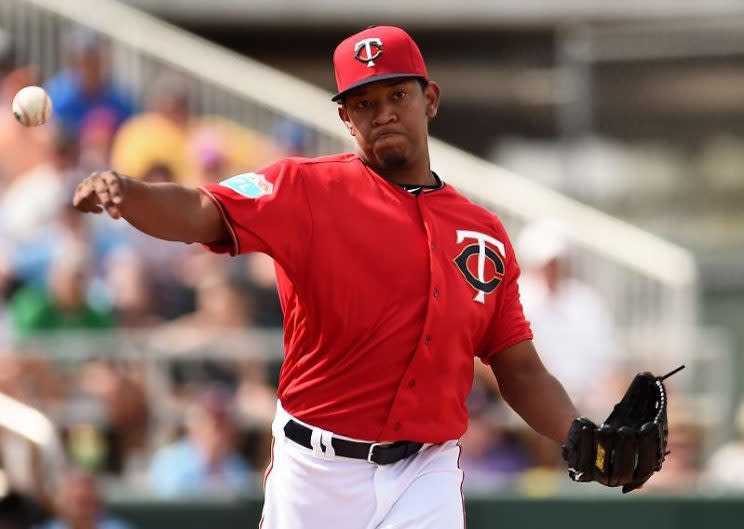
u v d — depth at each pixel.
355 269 14.23
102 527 27.69
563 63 53.03
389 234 14.36
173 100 39.50
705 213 51.81
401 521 14.61
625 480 14.50
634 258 38.88
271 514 15.13
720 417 34.34
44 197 35.28
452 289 14.55
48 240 34.28
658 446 14.48
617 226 39.06
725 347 35.50
